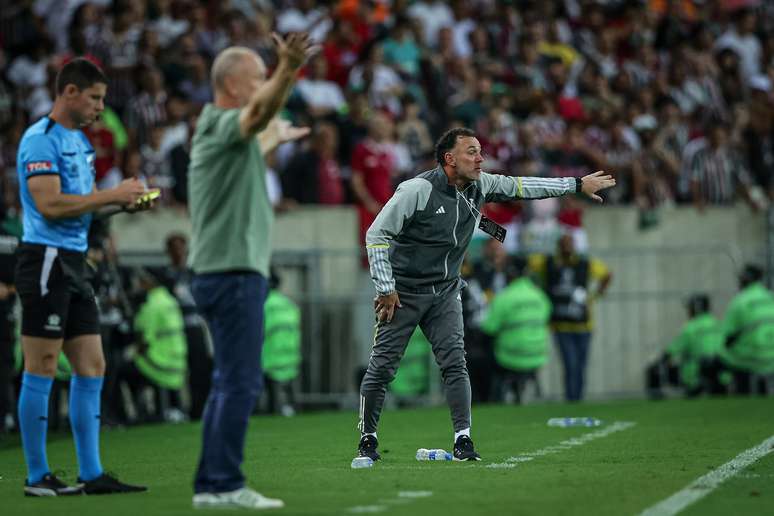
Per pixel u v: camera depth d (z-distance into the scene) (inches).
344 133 2347.4
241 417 743.7
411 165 2279.8
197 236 759.1
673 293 2285.9
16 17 2400.3
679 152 2605.8
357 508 736.3
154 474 995.3
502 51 2795.3
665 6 3213.6
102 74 864.9
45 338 837.2
